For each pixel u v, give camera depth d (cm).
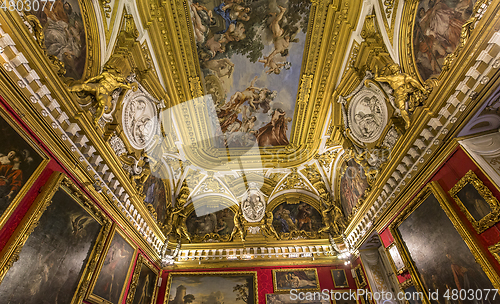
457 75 488
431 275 611
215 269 1128
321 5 770
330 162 1224
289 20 841
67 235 516
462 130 507
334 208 1234
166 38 798
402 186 708
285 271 1118
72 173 532
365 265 997
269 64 964
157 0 707
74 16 546
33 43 406
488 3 421
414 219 659
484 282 464
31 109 421
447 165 551
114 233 695
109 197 669
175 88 936
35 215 416
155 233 1028
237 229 1270
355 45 788
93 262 589
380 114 750
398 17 646
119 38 672
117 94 636
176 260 1152
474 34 445
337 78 910
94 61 595
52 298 473
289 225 1297
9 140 379
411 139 620
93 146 575
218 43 887
